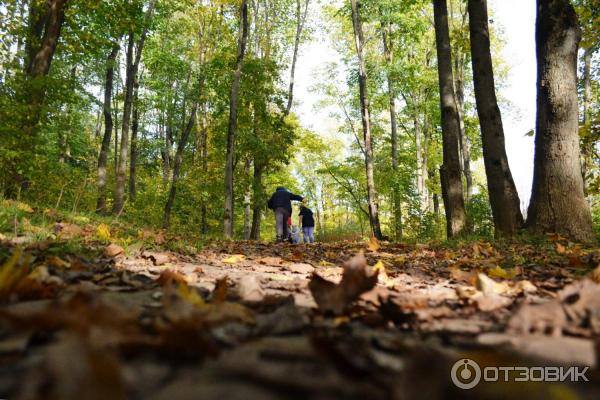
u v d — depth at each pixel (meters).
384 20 21.42
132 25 11.96
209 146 28.47
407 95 27.95
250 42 24.09
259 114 20.86
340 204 49.91
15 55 9.16
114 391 0.66
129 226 8.70
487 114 9.81
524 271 4.04
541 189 7.93
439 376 0.76
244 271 3.96
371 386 0.80
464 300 2.28
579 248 6.01
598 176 10.26
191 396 0.73
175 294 1.53
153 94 27.77
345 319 1.60
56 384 0.66
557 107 7.84
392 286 2.91
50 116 8.95
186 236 9.45
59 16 10.30
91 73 24.17
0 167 7.72
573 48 7.93
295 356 0.96
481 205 13.27
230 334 1.24
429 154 30.88
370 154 17.08
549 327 1.35
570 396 0.75
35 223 5.82
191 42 26.72
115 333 0.97
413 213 16.88
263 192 21.98
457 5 25.98
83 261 3.41
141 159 34.91
